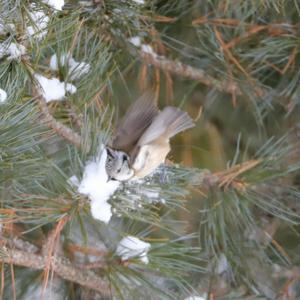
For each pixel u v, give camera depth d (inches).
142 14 229.3
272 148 228.2
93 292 229.8
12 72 218.7
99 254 223.9
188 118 217.6
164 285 228.7
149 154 217.2
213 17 234.7
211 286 229.1
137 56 232.1
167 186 219.0
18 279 227.5
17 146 217.2
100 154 218.2
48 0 219.0
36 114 219.0
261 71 235.9
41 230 225.1
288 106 235.1
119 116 235.6
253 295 229.3
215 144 238.5
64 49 221.6
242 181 226.8
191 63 235.3
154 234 231.8
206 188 228.1
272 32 232.8
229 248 229.5
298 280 233.3
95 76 223.1
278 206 231.9
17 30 217.6
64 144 226.5
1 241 219.1
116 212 217.9
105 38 228.8
